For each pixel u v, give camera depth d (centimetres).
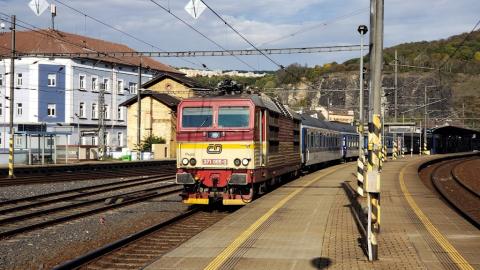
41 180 2972
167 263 910
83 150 5459
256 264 902
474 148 10044
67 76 6725
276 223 1305
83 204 1956
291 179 2697
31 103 6612
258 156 1788
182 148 1775
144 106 6431
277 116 2081
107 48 7488
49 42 6794
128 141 6538
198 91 1916
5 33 7069
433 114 10738
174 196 2270
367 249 965
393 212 1530
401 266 887
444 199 2072
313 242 1080
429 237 1142
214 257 952
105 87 7331
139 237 1262
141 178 3200
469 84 11081
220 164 1739
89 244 1268
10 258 1120
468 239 1120
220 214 1730
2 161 4359
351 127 5350
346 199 1798
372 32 1115
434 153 7381
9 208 1859
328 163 4272
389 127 4631
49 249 1218
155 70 7406
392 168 3762
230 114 1750
